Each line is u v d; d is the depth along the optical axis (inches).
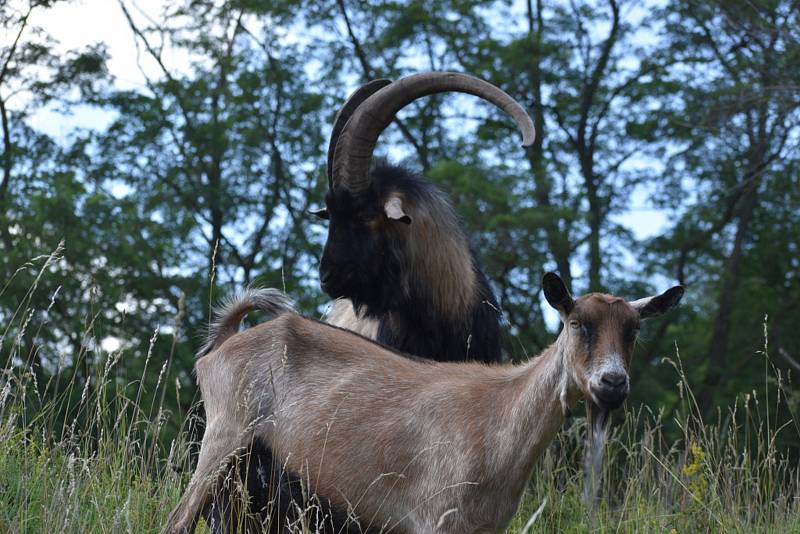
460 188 813.9
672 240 961.5
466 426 194.9
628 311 182.4
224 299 236.4
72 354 621.6
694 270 1018.1
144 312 820.0
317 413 206.7
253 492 209.9
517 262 852.0
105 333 781.3
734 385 900.0
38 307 745.0
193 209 957.2
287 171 975.6
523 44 898.1
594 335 179.9
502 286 863.1
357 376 210.2
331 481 202.2
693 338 1017.5
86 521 192.9
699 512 243.4
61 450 219.8
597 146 975.6
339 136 268.5
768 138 826.2
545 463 278.1
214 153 963.3
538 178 877.2
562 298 184.1
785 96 686.5
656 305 189.8
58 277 772.6
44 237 807.7
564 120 971.3
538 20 999.0
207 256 927.0
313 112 972.6
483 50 948.0
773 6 689.6
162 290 845.2
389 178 271.7
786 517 254.5
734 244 956.6
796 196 920.3
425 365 213.9
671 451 262.2
